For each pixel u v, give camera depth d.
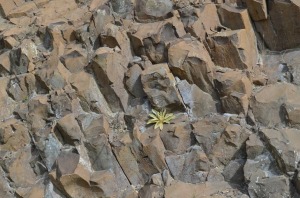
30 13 7.39
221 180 5.25
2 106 6.47
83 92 5.96
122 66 6.07
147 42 6.04
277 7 5.80
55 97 6.03
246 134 5.28
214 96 5.70
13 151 6.12
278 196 4.83
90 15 6.75
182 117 5.68
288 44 5.94
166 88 5.69
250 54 5.87
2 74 6.79
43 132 5.95
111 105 6.02
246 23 5.93
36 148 5.95
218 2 6.15
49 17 7.12
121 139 5.62
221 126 5.41
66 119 5.78
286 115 5.21
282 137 5.02
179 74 5.80
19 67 6.62
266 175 4.95
